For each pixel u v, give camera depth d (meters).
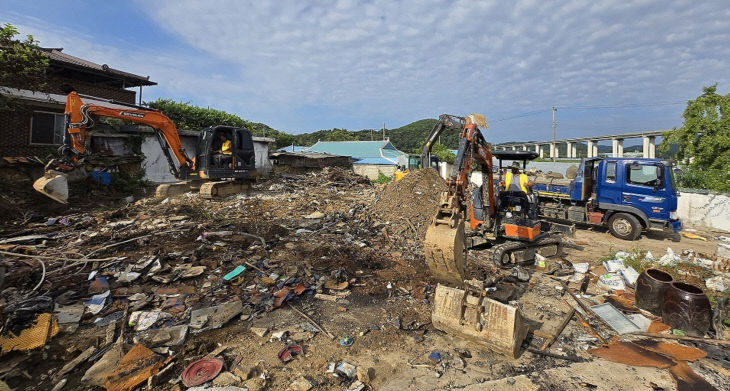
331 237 8.58
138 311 4.67
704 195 12.30
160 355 3.74
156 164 15.54
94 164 12.95
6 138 11.98
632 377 3.64
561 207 11.59
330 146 42.59
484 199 7.31
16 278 5.31
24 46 11.20
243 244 7.35
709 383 3.54
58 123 13.42
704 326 4.48
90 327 4.30
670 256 7.14
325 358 3.88
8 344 3.72
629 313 5.17
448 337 4.38
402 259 7.31
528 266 7.27
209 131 12.71
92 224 8.82
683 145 14.09
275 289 5.56
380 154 37.84
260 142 20.66
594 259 8.00
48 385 3.30
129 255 6.44
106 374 3.43
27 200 10.51
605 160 10.44
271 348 4.03
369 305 5.23
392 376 3.61
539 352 4.06
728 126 12.76
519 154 7.14
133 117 10.90
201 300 5.08
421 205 10.48
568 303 5.49
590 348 4.23
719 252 7.64
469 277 6.36
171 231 7.99
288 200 13.14
